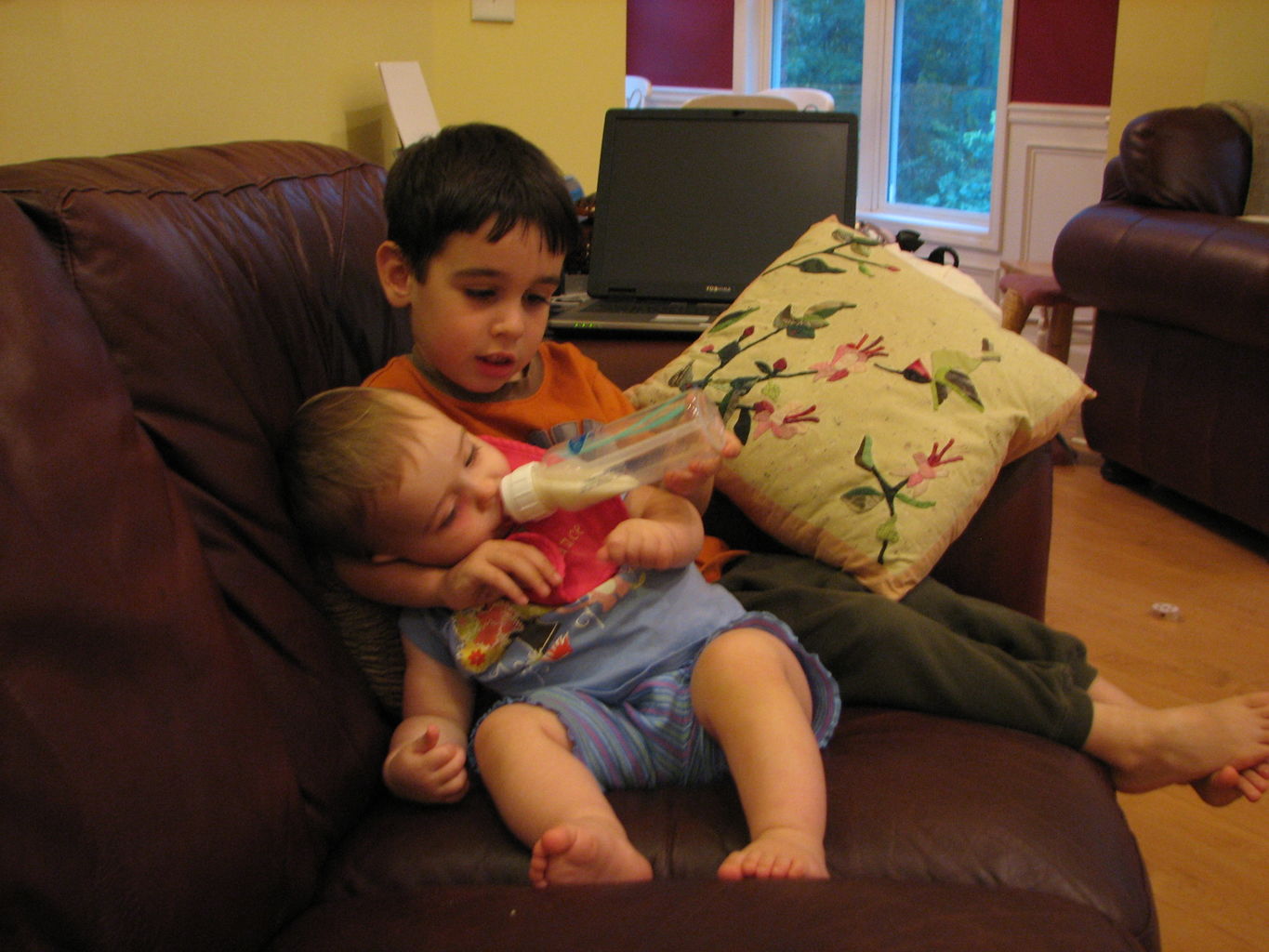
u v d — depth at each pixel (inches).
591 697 38.6
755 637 37.7
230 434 35.3
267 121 66.6
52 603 24.4
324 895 32.8
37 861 22.5
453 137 41.6
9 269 28.0
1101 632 81.7
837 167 77.6
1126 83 137.4
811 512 49.1
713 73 215.9
